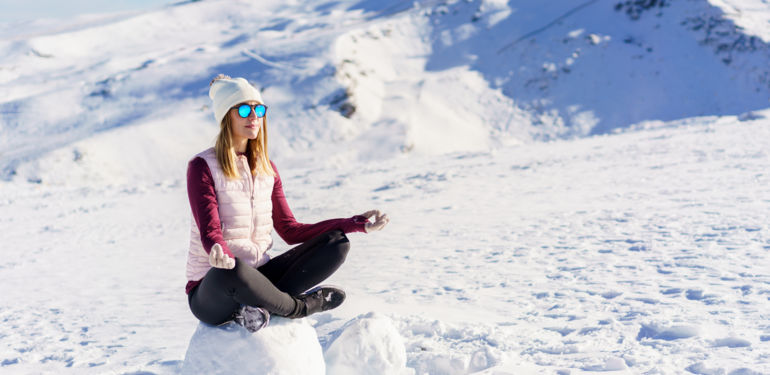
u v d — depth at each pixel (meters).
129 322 5.41
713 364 2.72
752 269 4.84
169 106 83.56
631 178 12.61
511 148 26.08
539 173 15.89
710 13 96.56
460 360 3.05
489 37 107.81
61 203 22.55
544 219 9.23
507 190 13.73
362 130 78.38
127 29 164.00
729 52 90.19
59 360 4.18
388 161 27.41
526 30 106.38
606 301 4.34
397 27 113.38
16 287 8.34
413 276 6.24
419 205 13.26
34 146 71.75
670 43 95.00
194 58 103.06
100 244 12.67
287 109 79.56
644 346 3.16
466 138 81.44
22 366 4.09
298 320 2.72
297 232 2.78
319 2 177.12
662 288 4.54
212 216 2.45
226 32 162.88
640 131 28.47
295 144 73.69
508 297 4.82
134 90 90.19
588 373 2.79
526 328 3.79
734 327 3.38
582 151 19.92
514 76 96.25
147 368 3.59
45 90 106.06
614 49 96.75
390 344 2.94
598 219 8.52
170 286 7.37
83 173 63.56
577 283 5.08
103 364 3.93
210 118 76.75
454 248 7.81
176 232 13.56
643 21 100.88
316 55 96.69
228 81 2.60
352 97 81.75
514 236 8.13
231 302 2.47
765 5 100.94
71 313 6.13
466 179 16.73
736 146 15.51
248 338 2.56
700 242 6.17
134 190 25.47
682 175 11.99
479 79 96.62
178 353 4.02
